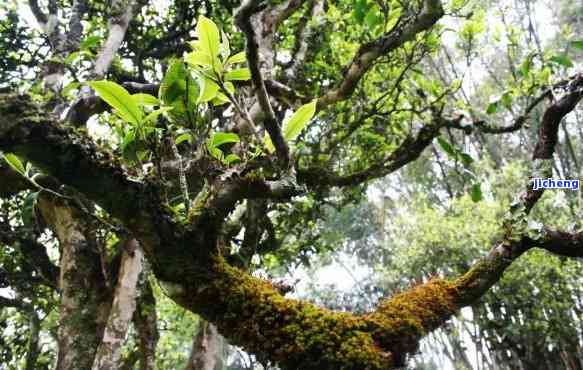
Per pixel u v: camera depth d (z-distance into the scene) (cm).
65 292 314
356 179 340
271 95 289
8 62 469
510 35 408
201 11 504
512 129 307
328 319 127
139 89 311
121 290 314
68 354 298
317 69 396
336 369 119
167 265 117
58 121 99
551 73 297
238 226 387
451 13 321
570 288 838
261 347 121
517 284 859
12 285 436
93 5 459
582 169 854
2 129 91
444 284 151
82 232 323
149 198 112
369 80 418
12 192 234
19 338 635
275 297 126
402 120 426
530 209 172
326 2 452
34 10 406
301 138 418
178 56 508
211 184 130
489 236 858
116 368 296
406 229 1004
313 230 593
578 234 160
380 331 130
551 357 917
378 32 273
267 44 351
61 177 102
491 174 919
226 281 122
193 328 729
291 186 127
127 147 115
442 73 966
